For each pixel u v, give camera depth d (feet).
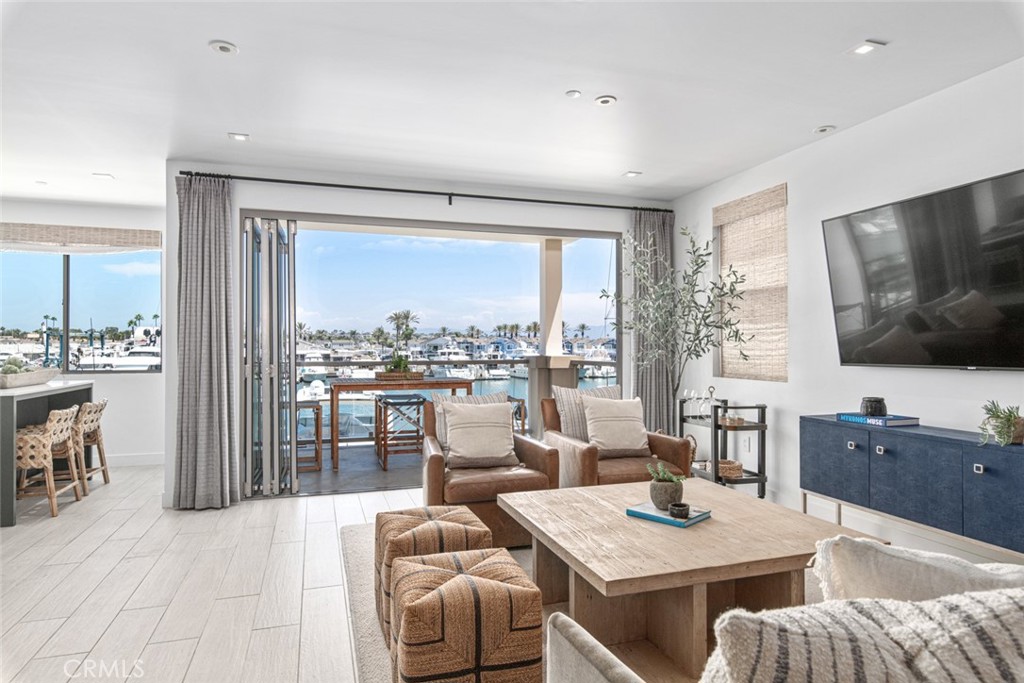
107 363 20.39
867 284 12.04
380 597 8.50
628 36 9.08
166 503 14.75
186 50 9.46
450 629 5.83
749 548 7.40
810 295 13.97
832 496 11.81
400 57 9.72
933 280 10.71
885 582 2.76
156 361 20.58
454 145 14.01
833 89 10.99
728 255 17.04
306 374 22.54
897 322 11.45
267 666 7.50
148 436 20.29
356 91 11.03
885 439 10.65
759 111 12.00
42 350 19.99
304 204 15.96
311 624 8.62
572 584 7.89
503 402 14.15
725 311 16.87
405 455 22.24
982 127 10.37
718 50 9.51
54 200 19.27
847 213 12.98
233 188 15.43
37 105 11.58
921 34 9.02
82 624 8.57
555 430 14.88
